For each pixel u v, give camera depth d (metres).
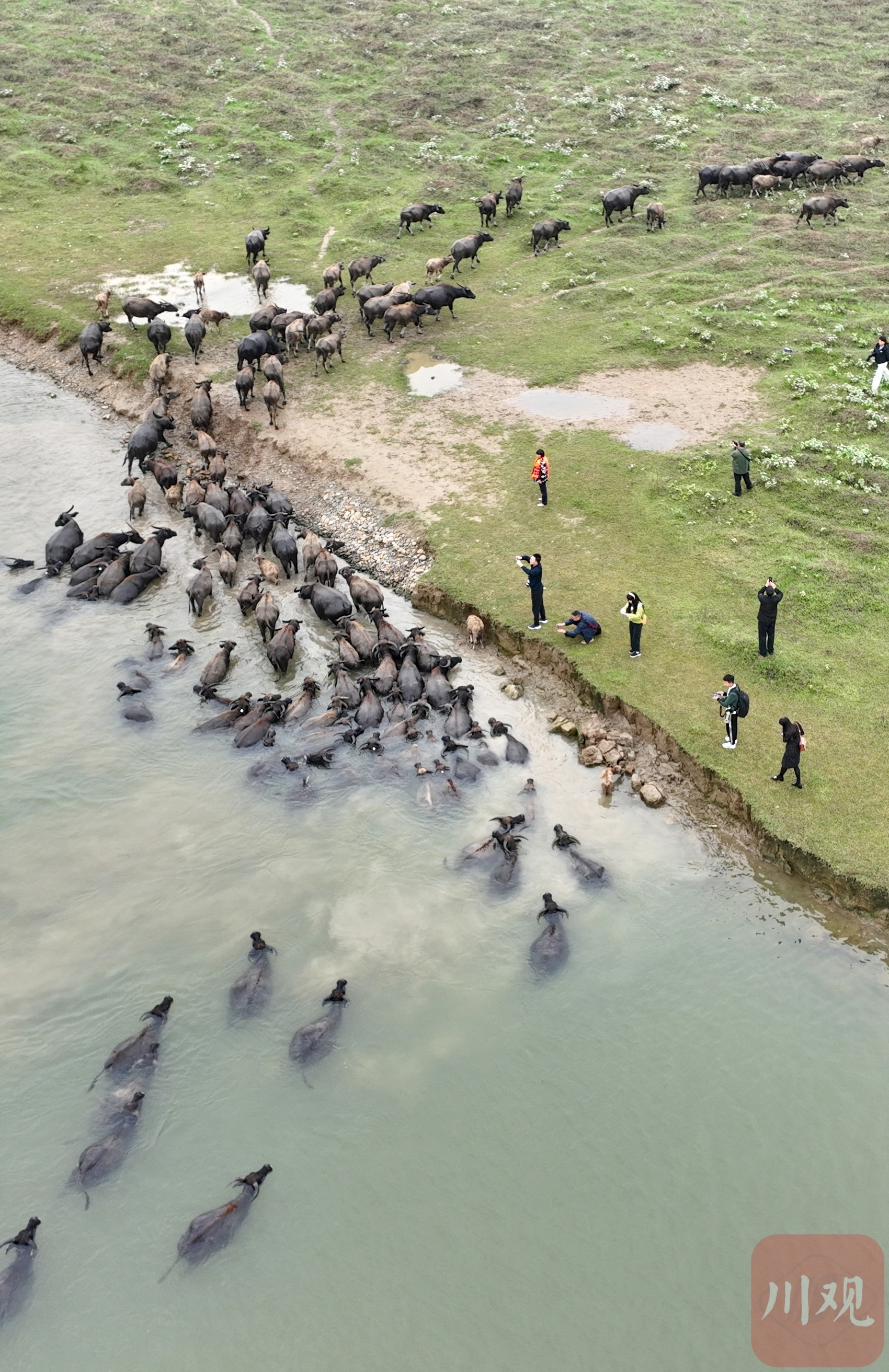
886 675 21.94
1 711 22.67
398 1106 14.26
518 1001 15.77
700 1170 13.39
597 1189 13.19
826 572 25.12
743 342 36.91
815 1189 13.15
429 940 16.91
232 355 38.19
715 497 28.27
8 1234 12.91
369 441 32.19
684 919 17.31
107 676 23.95
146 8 70.94
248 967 16.48
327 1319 11.92
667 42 67.38
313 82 62.97
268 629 25.31
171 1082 14.67
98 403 37.31
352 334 39.78
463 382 35.59
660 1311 11.88
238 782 20.61
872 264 42.28
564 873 18.25
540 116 58.22
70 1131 14.12
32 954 16.84
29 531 30.03
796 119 56.22
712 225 46.31
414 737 21.31
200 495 30.20
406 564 27.20
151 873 18.47
